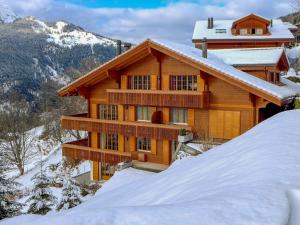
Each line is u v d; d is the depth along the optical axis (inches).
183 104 755.4
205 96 748.0
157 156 827.4
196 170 255.0
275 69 961.5
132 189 296.0
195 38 1717.5
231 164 215.9
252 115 730.8
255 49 1016.2
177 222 107.3
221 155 277.4
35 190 583.2
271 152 203.2
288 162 174.1
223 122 762.2
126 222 110.0
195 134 763.4
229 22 1887.3
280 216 109.7
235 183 157.1
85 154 895.1
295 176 150.0
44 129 1895.9
